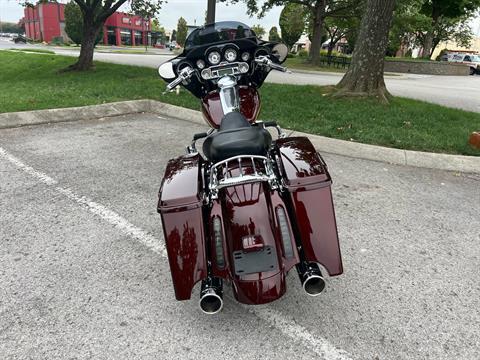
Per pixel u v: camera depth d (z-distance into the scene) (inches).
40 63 807.1
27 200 184.7
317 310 115.9
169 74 155.5
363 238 154.4
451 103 487.2
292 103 373.7
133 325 110.7
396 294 122.6
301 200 103.6
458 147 250.7
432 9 1443.2
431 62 1235.9
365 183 207.3
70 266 137.1
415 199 189.9
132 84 482.9
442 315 113.7
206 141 115.6
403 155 240.4
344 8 1117.7
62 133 295.0
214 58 146.9
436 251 146.7
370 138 264.4
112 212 174.6
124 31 3267.7
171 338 106.0
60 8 2972.4
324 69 1091.3
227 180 101.0
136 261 140.3
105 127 313.6
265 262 95.8
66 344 104.3
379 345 103.0
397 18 1089.4
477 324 110.3
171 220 102.4
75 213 173.3
